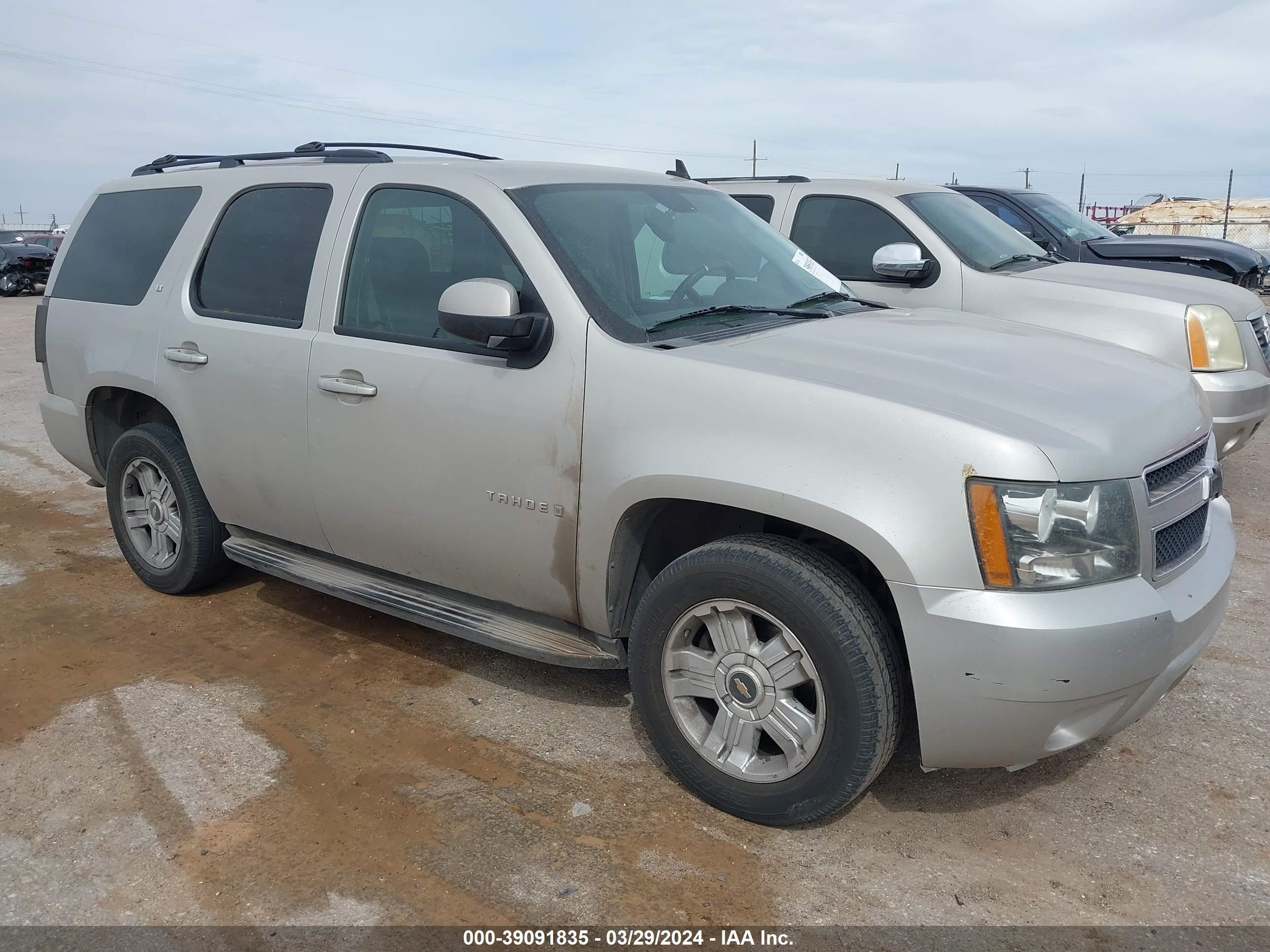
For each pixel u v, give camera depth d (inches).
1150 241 353.4
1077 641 92.4
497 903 100.1
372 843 109.7
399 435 133.2
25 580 191.3
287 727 135.2
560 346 119.3
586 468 116.7
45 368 190.9
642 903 100.0
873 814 115.0
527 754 128.3
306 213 151.0
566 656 124.1
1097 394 109.0
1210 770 123.0
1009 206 340.2
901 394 102.1
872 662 99.7
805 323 132.0
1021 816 114.5
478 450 125.6
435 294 133.3
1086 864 105.8
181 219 169.9
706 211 154.5
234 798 118.6
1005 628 92.8
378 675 150.8
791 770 107.2
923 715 99.0
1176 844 109.0
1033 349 124.4
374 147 168.2
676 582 111.3
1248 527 214.4
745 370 107.9
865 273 252.4
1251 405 216.5
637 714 139.0
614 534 116.0
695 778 114.9
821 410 102.1
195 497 169.5
